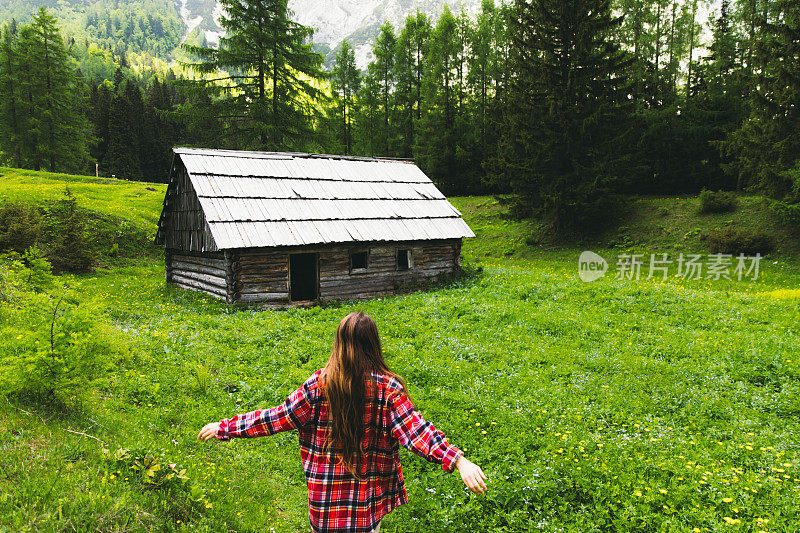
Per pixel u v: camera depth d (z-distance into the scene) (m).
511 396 7.70
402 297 16.84
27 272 8.62
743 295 16.14
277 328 11.43
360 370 2.61
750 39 35.00
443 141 46.81
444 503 4.75
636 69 36.66
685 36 41.22
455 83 47.66
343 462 2.59
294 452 5.83
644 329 11.94
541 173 30.20
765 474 5.35
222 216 15.03
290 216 16.38
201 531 3.67
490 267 24.36
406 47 49.16
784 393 7.74
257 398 7.27
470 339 10.95
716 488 4.98
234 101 29.16
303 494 4.90
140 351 8.67
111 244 24.50
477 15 47.66
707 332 11.49
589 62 28.75
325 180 19.20
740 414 7.09
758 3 34.88
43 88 48.00
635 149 30.44
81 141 52.62
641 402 7.54
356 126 49.38
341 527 2.56
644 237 28.34
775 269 21.73
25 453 4.04
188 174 16.09
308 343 10.34
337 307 15.53
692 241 26.23
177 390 7.33
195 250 16.70
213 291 15.99
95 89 82.38
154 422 6.04
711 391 7.91
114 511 3.40
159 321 11.61
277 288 15.56
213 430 2.72
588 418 6.93
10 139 46.91
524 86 30.77
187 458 5.01
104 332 5.89
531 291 16.78
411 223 19.14
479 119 47.34
